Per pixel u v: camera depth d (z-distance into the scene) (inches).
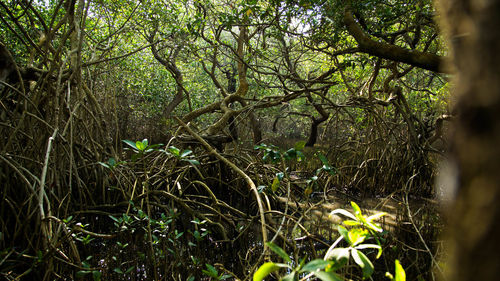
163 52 446.0
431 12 189.9
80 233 134.3
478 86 14.7
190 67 544.4
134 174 187.9
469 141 15.0
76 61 176.9
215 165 238.8
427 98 382.6
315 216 199.5
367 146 295.3
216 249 148.4
